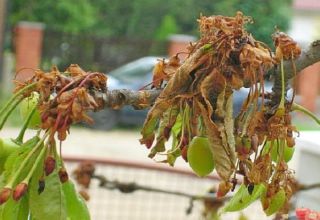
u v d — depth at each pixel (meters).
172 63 0.34
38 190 0.29
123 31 5.68
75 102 0.28
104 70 4.45
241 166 0.32
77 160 0.75
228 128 0.30
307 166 0.88
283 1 5.57
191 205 0.68
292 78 0.33
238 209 0.34
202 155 0.33
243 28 0.31
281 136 0.32
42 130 0.30
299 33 8.11
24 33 4.32
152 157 0.33
